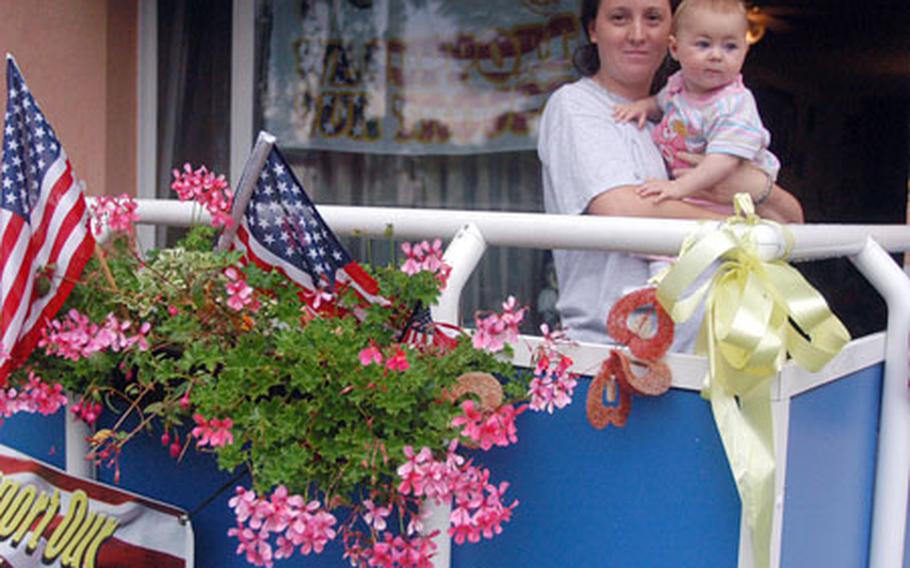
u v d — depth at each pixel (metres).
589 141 2.16
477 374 1.41
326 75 3.46
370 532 1.54
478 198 3.32
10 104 1.62
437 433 1.33
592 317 2.06
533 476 1.52
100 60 3.45
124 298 1.58
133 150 3.61
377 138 3.42
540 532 1.52
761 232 1.38
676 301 1.35
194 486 1.75
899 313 1.70
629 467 1.45
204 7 3.57
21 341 1.61
